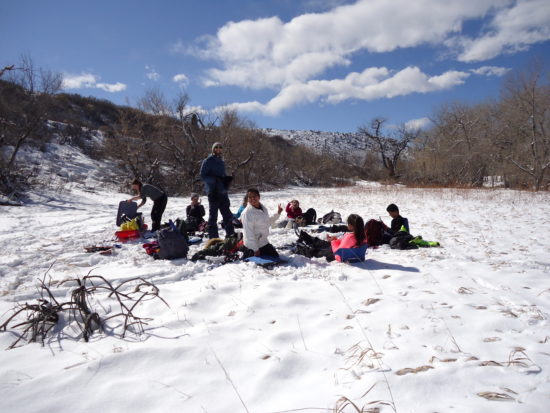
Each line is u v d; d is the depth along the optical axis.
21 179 17.64
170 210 15.12
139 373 2.46
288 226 9.02
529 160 25.02
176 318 3.33
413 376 2.31
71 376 2.38
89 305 3.67
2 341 2.90
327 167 49.75
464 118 34.19
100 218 11.95
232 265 5.12
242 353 2.72
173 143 26.70
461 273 4.74
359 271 4.87
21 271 4.99
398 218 7.06
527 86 25.52
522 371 2.36
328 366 2.53
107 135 27.42
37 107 17.00
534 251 6.27
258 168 36.31
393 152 56.56
